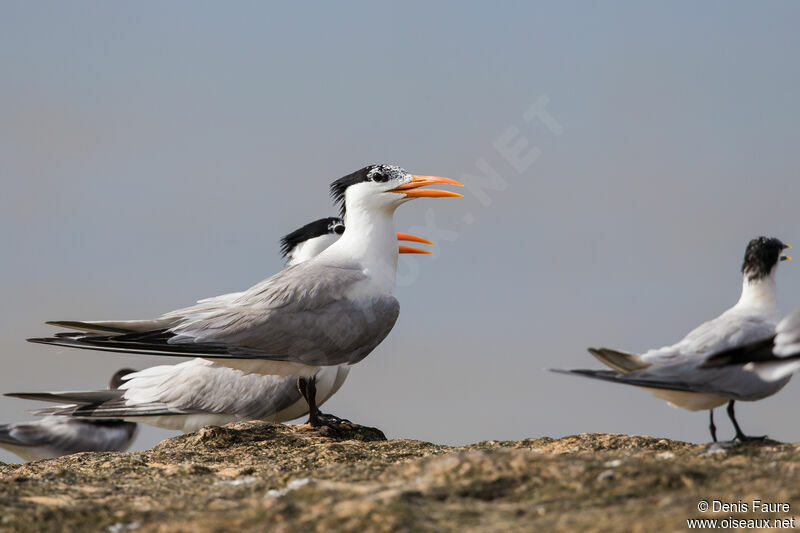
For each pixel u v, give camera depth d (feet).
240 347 44.52
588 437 35.42
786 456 27.68
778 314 33.24
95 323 44.70
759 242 33.47
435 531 21.97
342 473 27.78
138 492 27.91
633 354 31.17
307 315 45.09
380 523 22.30
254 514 23.70
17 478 29.81
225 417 51.72
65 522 24.68
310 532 22.24
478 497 24.34
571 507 23.27
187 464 33.06
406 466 27.35
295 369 45.52
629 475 25.00
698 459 28.58
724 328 31.83
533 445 35.68
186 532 23.18
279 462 33.83
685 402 32.12
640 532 21.21
